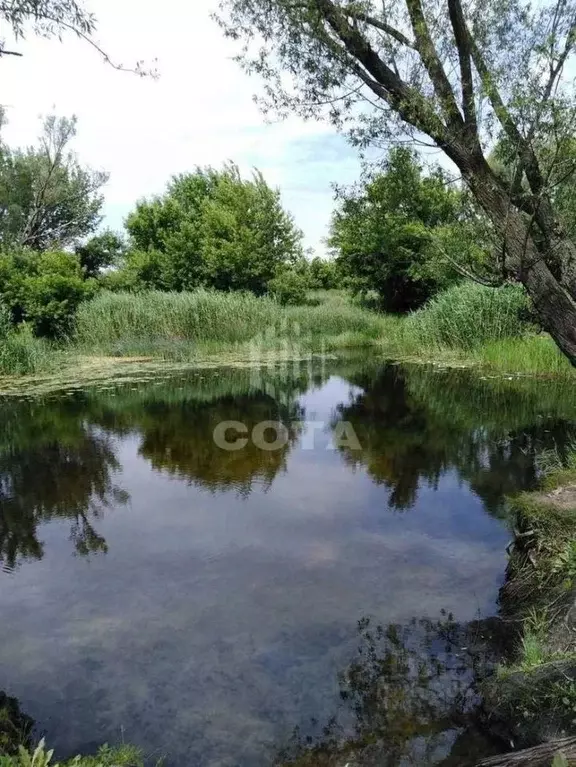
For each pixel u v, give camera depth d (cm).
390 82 386
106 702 262
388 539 425
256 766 227
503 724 243
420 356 1472
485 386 1062
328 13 374
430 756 230
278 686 271
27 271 1652
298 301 2339
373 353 1585
